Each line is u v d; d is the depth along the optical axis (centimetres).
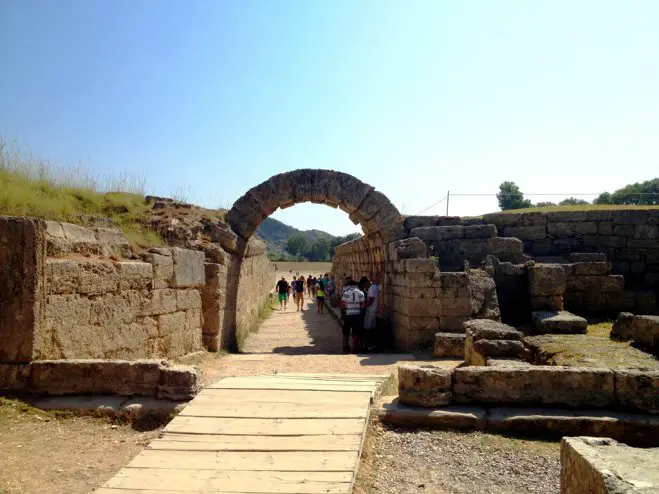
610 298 1355
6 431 541
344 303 1323
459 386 613
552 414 579
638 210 1583
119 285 790
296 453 455
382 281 1565
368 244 1828
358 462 456
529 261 1409
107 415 582
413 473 475
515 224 1606
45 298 636
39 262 626
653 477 277
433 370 618
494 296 1241
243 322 1593
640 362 758
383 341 1427
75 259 721
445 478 465
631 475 279
